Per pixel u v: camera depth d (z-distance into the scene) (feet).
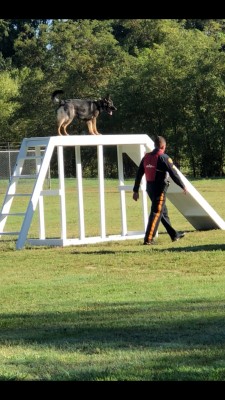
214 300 32.68
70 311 31.63
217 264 44.80
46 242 57.82
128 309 31.35
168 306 31.63
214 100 186.60
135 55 247.91
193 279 39.91
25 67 239.91
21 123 208.64
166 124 193.36
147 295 34.99
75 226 75.31
